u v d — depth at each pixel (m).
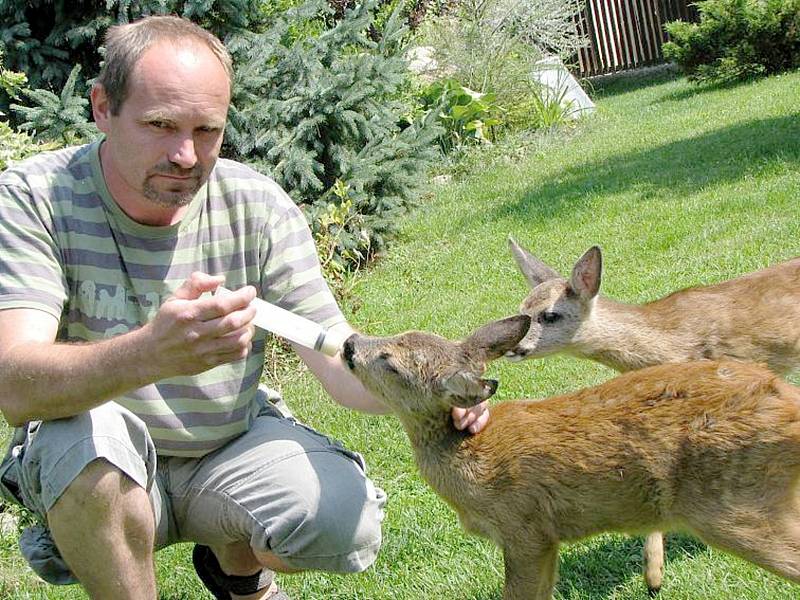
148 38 1.54
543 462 1.74
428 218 4.30
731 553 1.66
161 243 1.63
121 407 1.55
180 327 1.36
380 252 3.92
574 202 4.05
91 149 1.64
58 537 1.52
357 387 1.83
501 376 2.58
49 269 1.58
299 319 1.64
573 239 3.60
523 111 6.08
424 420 1.81
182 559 2.00
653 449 1.67
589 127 5.84
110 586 1.52
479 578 1.85
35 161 1.64
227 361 1.41
